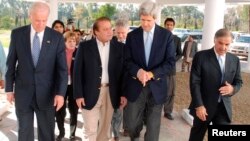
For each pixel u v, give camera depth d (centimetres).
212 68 359
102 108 409
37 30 352
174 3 1691
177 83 1089
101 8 3216
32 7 348
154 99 378
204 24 654
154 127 390
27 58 357
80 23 3234
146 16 364
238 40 2108
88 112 400
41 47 357
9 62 363
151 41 377
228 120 365
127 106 393
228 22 3347
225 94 354
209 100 364
